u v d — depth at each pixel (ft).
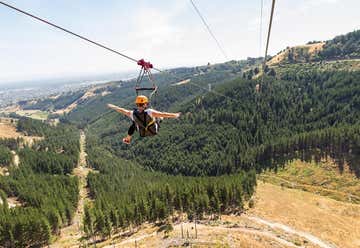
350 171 492.54
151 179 652.48
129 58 39.99
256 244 250.37
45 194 478.18
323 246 266.36
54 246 335.06
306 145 570.46
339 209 362.33
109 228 323.37
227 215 336.29
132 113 35.06
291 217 329.93
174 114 35.55
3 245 314.35
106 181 577.43
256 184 426.10
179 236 268.41
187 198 332.80
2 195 464.24
